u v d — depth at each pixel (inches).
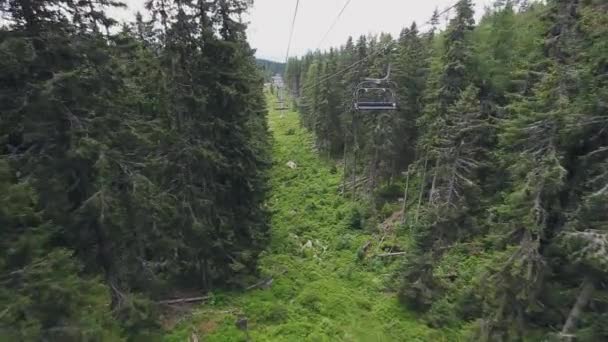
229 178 671.1
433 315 644.1
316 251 1003.3
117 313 466.9
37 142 422.6
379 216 1138.7
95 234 469.1
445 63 826.2
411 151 1257.4
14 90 403.2
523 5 1027.3
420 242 704.4
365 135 1332.4
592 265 315.6
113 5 447.2
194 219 581.0
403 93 1142.3
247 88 654.5
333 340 580.1
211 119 623.5
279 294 698.2
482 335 438.9
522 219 391.2
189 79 594.2
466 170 712.4
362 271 878.4
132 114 518.0
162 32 571.5
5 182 314.5
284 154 1993.1
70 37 419.2
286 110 3725.4
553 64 399.9
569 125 347.6
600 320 329.4
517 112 451.2
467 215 706.8
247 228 703.1
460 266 693.9
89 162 433.4
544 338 382.0
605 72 348.2
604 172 325.7
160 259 645.3
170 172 597.3
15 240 324.8
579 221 340.8
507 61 800.3
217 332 544.7
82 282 362.0
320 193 1453.0
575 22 399.5
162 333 522.9
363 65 1438.2
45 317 323.6
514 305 409.4
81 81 418.3
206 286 653.3
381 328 634.2
